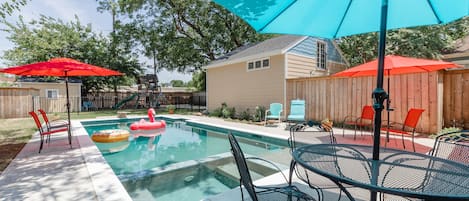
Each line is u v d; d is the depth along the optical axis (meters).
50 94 16.34
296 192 2.16
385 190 1.45
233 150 2.06
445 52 11.76
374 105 2.02
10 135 6.54
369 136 6.12
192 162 4.73
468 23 11.41
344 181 1.59
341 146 2.66
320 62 11.77
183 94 24.34
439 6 2.23
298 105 8.34
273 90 10.34
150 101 21.08
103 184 2.96
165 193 3.36
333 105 8.16
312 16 2.44
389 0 2.30
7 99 11.76
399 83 6.55
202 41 18.75
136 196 3.27
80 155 4.39
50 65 4.57
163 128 8.66
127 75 20.94
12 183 3.03
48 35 16.69
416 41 11.55
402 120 6.47
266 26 2.49
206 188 3.53
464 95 5.86
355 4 2.36
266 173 4.00
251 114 10.88
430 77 5.95
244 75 11.77
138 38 18.73
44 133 4.82
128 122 11.34
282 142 6.23
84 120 10.23
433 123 5.89
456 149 2.46
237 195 2.65
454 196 1.33
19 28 14.64
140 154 5.46
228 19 18.72
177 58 18.66
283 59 9.91
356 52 14.53
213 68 13.88
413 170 1.93
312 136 3.57
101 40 19.84
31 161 4.00
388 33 12.34
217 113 12.45
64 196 2.66
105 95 20.67
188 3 17.64
